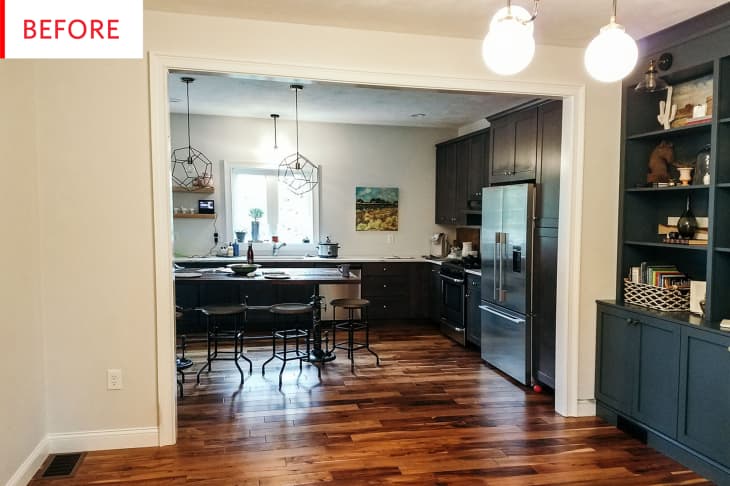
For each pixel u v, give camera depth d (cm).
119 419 293
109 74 277
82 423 288
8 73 241
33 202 268
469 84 320
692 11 273
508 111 453
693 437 272
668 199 340
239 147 640
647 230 347
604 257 348
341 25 298
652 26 296
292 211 669
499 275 450
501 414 355
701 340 265
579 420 346
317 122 662
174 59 282
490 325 468
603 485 261
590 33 308
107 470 270
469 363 481
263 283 409
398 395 391
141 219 286
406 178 694
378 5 268
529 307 409
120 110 280
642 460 288
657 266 329
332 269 489
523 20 164
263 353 511
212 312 412
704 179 298
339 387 408
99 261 283
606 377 342
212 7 273
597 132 342
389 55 308
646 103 340
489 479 266
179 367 405
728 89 271
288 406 365
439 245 693
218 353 496
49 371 282
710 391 261
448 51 316
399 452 295
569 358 348
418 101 527
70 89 275
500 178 475
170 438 300
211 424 332
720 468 257
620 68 163
